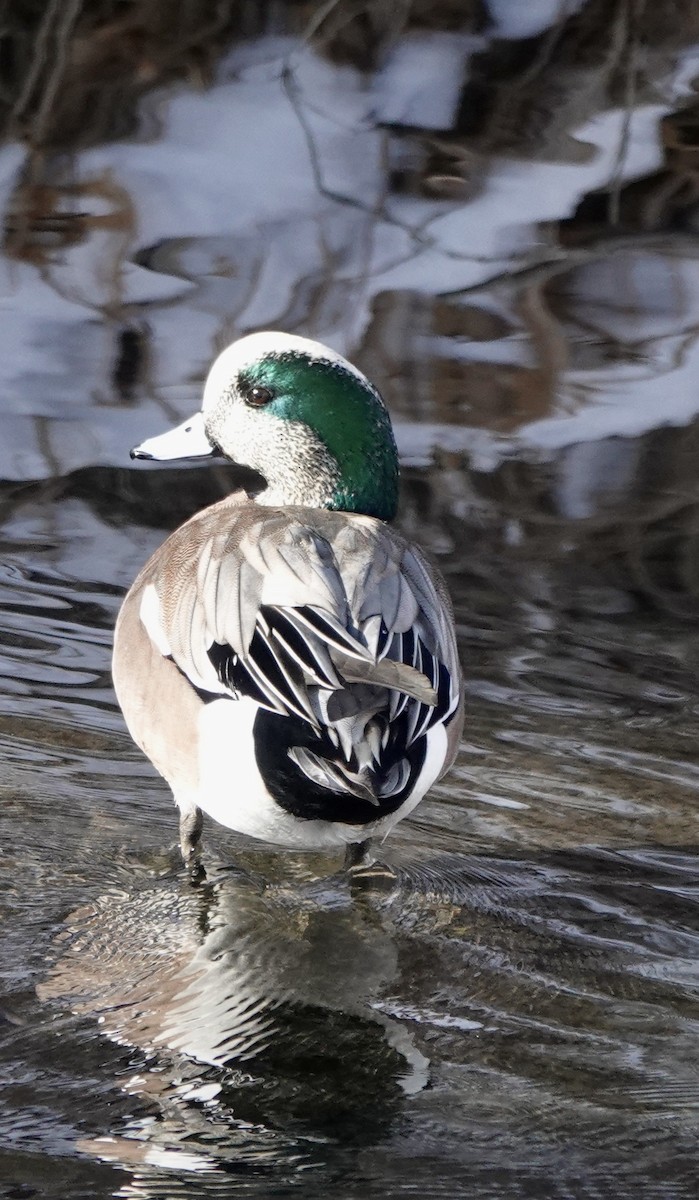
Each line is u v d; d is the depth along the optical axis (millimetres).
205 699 7941
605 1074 6840
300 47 21172
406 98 20125
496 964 7820
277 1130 6344
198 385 14359
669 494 13039
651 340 15438
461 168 18859
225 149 18875
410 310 15852
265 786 7602
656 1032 7227
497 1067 6887
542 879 8711
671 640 11320
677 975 7773
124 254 16781
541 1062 6930
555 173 18641
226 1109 6469
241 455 9547
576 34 21500
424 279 16484
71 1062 6758
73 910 8188
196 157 18781
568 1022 7281
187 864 8672
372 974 7656
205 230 17312
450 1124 6426
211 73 20719
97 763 9789
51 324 15312
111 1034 6996
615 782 9750
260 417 9375
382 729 7188
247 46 21297
